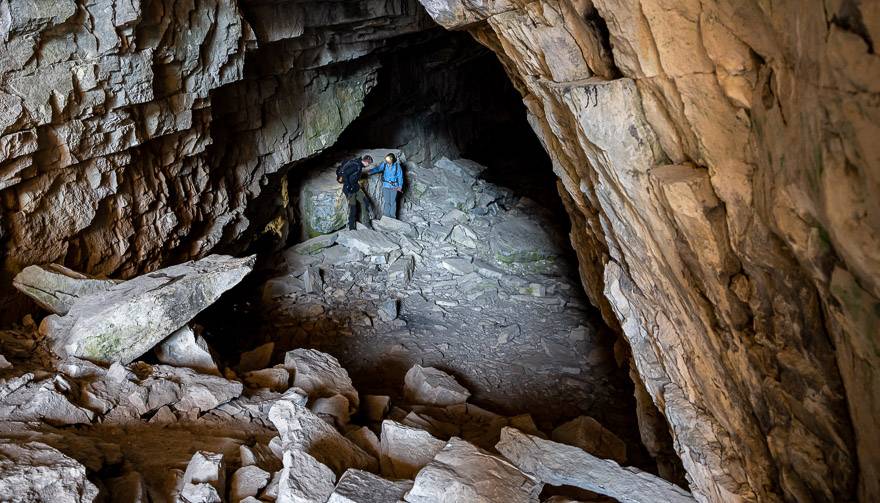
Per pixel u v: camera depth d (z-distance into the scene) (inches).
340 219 518.9
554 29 159.0
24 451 148.1
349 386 260.1
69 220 260.8
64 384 196.2
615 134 126.8
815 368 91.0
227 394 219.6
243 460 179.6
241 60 331.9
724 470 133.8
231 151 379.9
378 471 187.8
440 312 445.7
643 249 150.4
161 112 292.4
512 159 824.9
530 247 533.3
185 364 238.7
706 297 121.2
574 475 159.8
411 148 664.4
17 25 214.2
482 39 257.1
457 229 548.4
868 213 63.9
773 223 85.3
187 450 185.2
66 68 236.2
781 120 79.4
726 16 86.0
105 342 217.9
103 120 259.6
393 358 385.7
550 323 435.5
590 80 147.6
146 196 302.5
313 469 160.2
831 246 75.1
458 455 158.9
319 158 547.8
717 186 100.2
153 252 316.8
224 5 304.8
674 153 120.5
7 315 245.0
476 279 490.6
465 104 737.0
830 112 65.8
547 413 340.8
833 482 95.3
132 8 244.2
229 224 388.5
